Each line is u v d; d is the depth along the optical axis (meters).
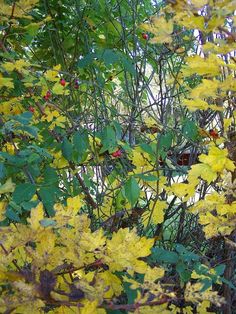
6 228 0.92
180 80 1.98
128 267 0.92
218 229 1.27
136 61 2.03
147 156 1.62
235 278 1.68
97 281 0.88
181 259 1.20
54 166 1.64
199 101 1.19
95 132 1.67
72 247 0.94
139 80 2.10
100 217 1.75
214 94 1.14
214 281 1.19
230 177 1.26
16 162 1.30
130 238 0.96
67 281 1.03
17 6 1.48
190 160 1.93
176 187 1.32
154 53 2.12
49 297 0.83
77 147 1.54
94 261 1.03
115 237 0.97
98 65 1.96
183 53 1.82
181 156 1.98
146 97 2.24
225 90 1.16
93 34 2.14
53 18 2.03
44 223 0.91
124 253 0.93
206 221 1.28
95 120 1.88
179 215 1.93
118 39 2.14
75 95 2.04
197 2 1.00
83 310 0.82
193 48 2.07
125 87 2.18
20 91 1.84
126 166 1.91
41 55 2.18
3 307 0.81
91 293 0.85
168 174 1.93
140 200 1.90
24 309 0.83
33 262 0.89
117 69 2.24
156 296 0.90
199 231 1.85
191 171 1.25
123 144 1.54
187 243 1.85
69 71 2.09
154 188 1.66
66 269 1.06
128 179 1.45
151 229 2.00
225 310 1.58
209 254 1.73
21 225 0.92
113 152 1.63
